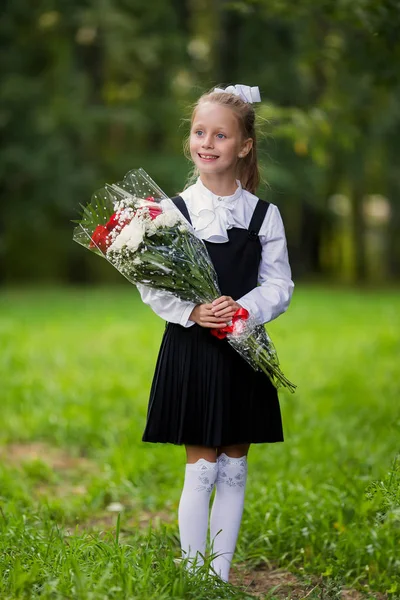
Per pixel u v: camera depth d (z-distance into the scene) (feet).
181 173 84.53
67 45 79.87
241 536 16.58
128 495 20.52
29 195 84.17
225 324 13.10
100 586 12.00
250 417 13.61
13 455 24.86
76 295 79.82
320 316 59.67
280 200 90.07
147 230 13.32
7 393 31.73
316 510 17.16
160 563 13.23
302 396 30.58
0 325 52.60
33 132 81.20
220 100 13.92
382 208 120.88
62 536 15.08
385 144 87.71
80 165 84.38
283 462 22.13
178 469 21.88
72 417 28.25
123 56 78.13
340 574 14.87
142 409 28.96
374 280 116.37
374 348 42.34
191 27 86.58
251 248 13.87
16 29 79.41
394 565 14.56
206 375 13.41
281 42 79.97
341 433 24.77
